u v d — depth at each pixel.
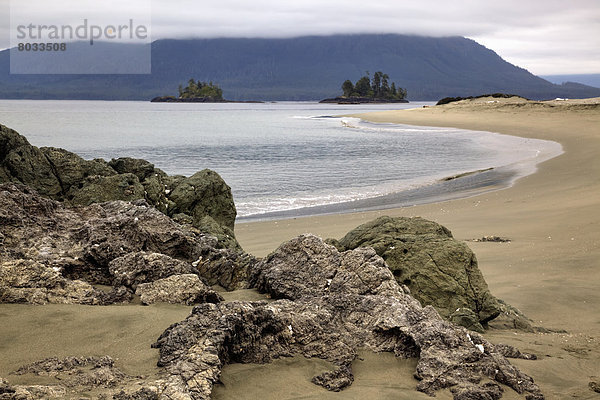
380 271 7.92
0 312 6.85
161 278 8.16
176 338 5.87
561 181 30.11
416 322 6.86
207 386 5.21
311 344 6.45
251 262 9.83
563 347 8.33
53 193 14.45
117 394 4.88
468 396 5.75
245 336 6.17
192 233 10.38
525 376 6.42
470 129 74.06
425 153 48.84
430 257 10.02
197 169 39.69
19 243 8.42
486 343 6.91
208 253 9.69
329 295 7.51
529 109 92.38
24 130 82.25
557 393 6.35
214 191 16.50
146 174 16.27
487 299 9.69
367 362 6.44
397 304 7.11
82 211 9.94
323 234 19.22
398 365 6.43
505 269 13.98
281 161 44.69
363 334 6.86
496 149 50.25
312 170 39.16
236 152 51.91
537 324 10.11
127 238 9.03
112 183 14.66
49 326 6.54
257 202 27.05
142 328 6.59
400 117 102.94
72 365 5.59
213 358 5.53
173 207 15.46
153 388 4.97
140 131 83.38
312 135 73.31
